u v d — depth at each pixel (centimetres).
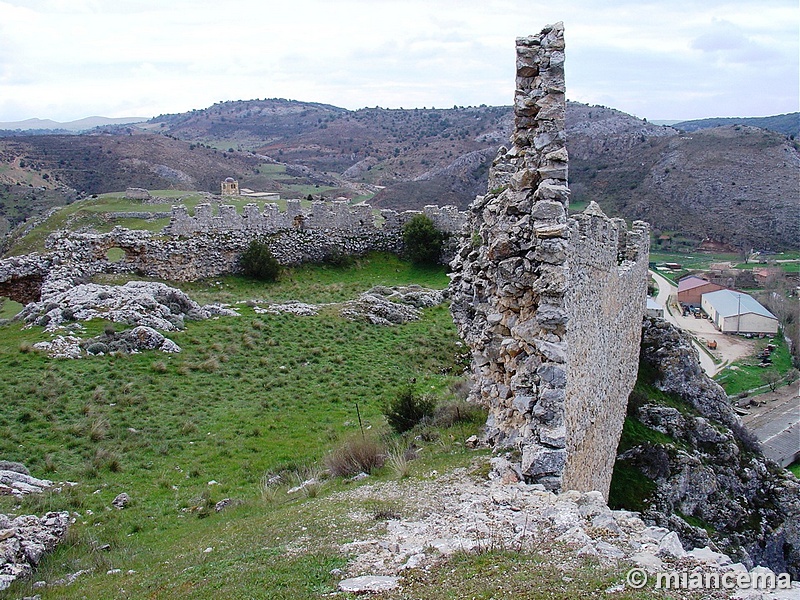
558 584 827
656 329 3194
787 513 2781
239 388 2522
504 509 1144
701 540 2372
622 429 2577
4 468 1734
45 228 6950
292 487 1678
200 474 1830
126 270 3975
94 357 2559
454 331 3438
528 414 1376
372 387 2636
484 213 1777
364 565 979
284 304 3612
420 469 1502
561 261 1349
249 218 4544
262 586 955
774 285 8319
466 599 812
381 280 4656
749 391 6325
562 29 1468
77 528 1462
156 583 1068
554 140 1443
